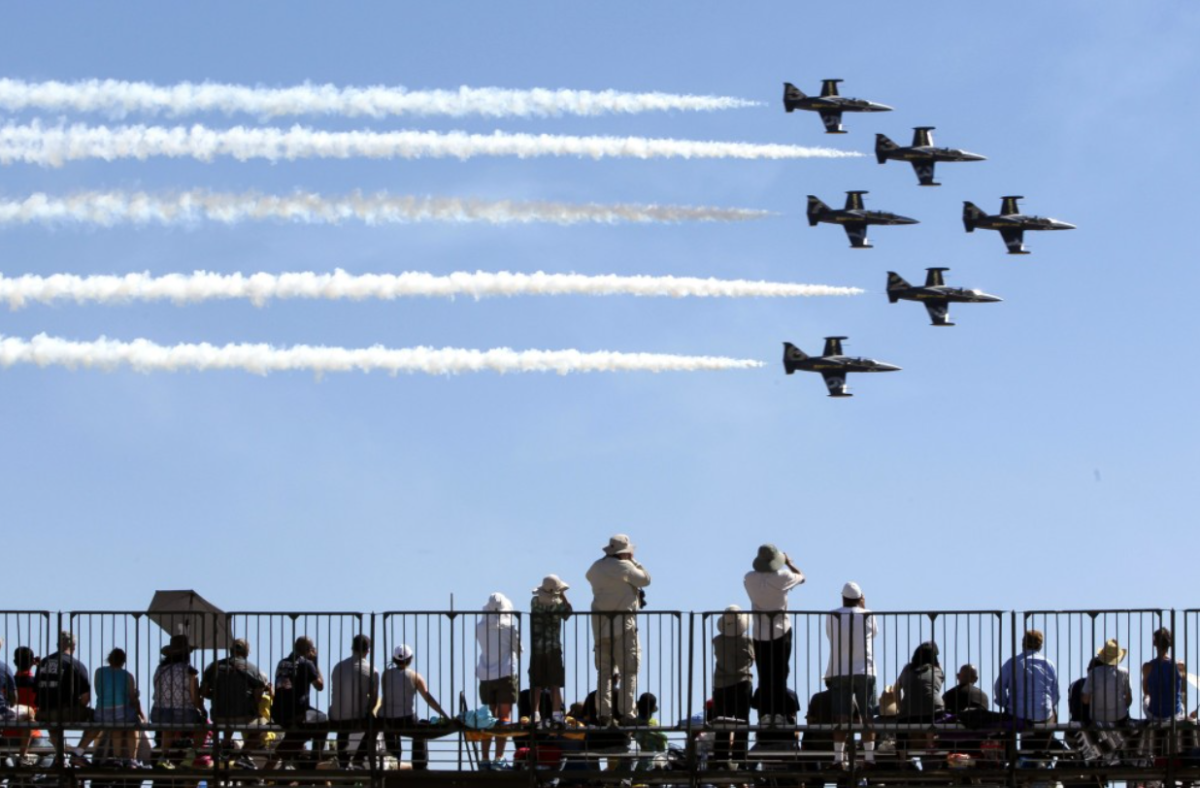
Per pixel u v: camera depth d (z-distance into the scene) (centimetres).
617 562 4925
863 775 4678
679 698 4722
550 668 4794
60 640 4816
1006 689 4784
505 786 4816
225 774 4722
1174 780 4762
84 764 4853
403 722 4753
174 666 4797
